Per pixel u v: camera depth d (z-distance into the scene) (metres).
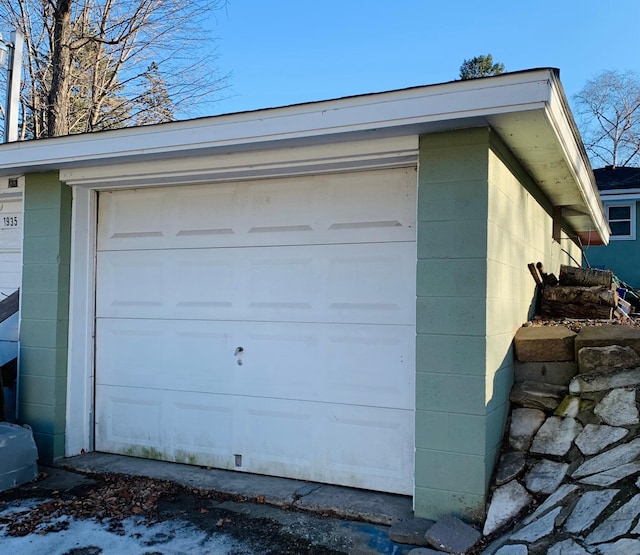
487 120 3.29
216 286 4.54
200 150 4.04
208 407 4.52
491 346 3.47
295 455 4.21
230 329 4.48
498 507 3.23
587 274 5.68
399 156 3.73
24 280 4.82
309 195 4.27
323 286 4.19
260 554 3.10
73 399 4.77
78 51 12.04
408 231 3.96
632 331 4.07
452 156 3.47
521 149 3.91
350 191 4.14
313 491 3.93
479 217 3.39
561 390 3.89
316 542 3.24
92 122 12.70
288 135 3.66
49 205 4.75
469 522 3.31
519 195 4.34
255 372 4.37
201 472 4.37
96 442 4.90
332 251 4.18
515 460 3.49
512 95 3.09
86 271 4.89
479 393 3.35
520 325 4.50
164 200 4.75
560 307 5.34
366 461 3.99
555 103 3.26
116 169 4.55
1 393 4.56
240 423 4.40
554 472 3.29
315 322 4.20
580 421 3.57
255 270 4.41
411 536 3.21
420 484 3.46
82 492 4.00
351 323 4.09
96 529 3.41
